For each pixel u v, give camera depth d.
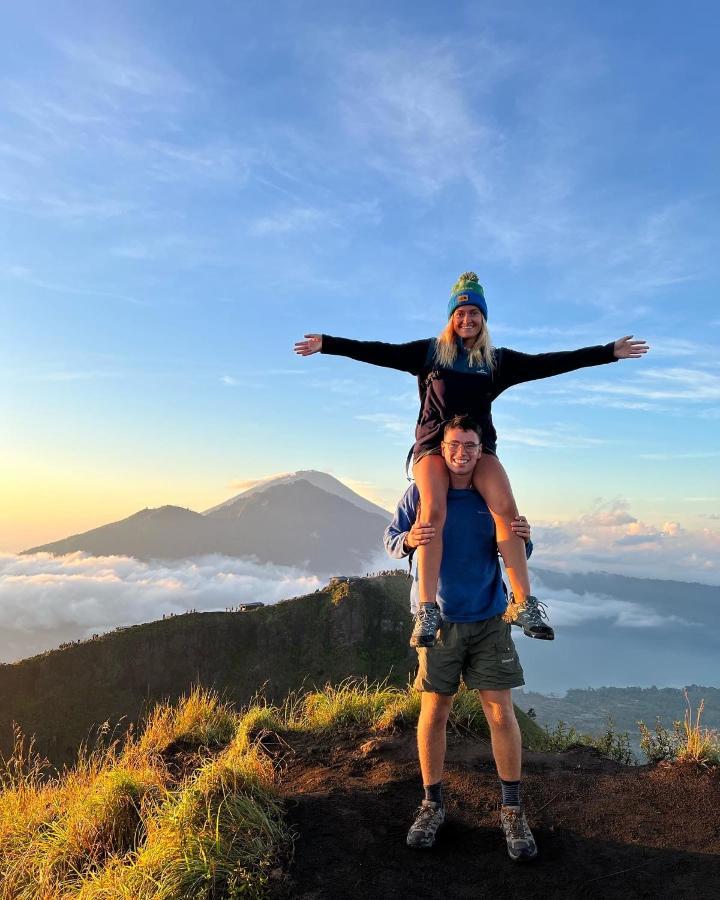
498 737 3.44
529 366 3.82
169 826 3.51
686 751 4.48
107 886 3.28
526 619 3.20
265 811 3.74
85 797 4.41
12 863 4.04
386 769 4.53
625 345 3.73
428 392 3.81
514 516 3.43
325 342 3.88
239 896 3.01
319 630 93.81
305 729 5.75
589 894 2.99
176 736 5.73
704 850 3.31
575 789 4.12
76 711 76.06
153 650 86.25
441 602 3.51
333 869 3.24
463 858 3.34
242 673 88.12
